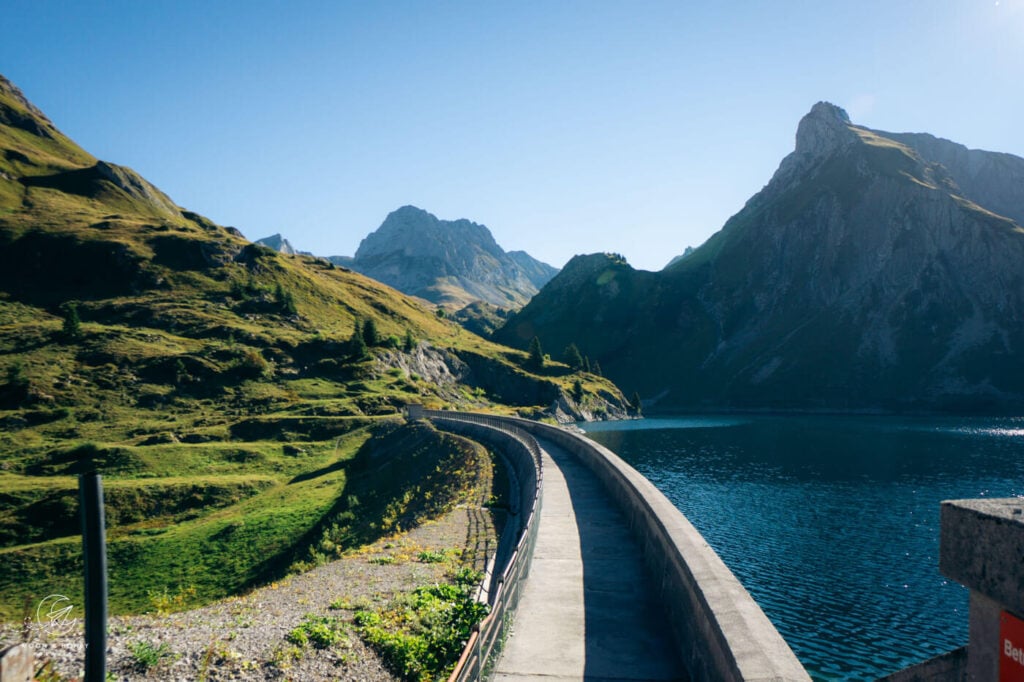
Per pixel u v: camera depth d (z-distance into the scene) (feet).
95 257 464.65
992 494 186.60
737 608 19.22
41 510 160.35
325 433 268.41
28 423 254.68
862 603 103.14
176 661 27.35
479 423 201.77
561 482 71.92
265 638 31.12
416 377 413.80
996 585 6.40
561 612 30.04
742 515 163.32
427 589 41.16
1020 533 6.00
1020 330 648.79
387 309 580.30
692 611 22.81
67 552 137.28
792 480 214.69
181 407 293.02
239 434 261.24
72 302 417.28
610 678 23.09
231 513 170.91
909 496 185.98
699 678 20.88
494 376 492.54
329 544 122.31
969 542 6.96
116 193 648.38
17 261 451.53
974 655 6.84
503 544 54.08
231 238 576.61
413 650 30.12
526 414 425.69
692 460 268.62
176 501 180.45
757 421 510.58
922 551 131.03
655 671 23.63
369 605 38.27
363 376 369.50
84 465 211.00
